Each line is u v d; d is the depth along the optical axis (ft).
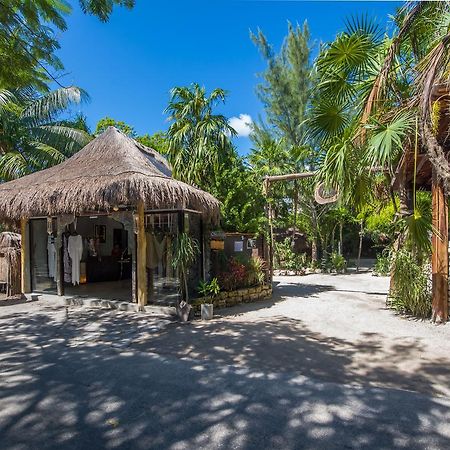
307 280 49.16
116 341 18.79
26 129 48.80
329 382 13.33
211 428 10.15
